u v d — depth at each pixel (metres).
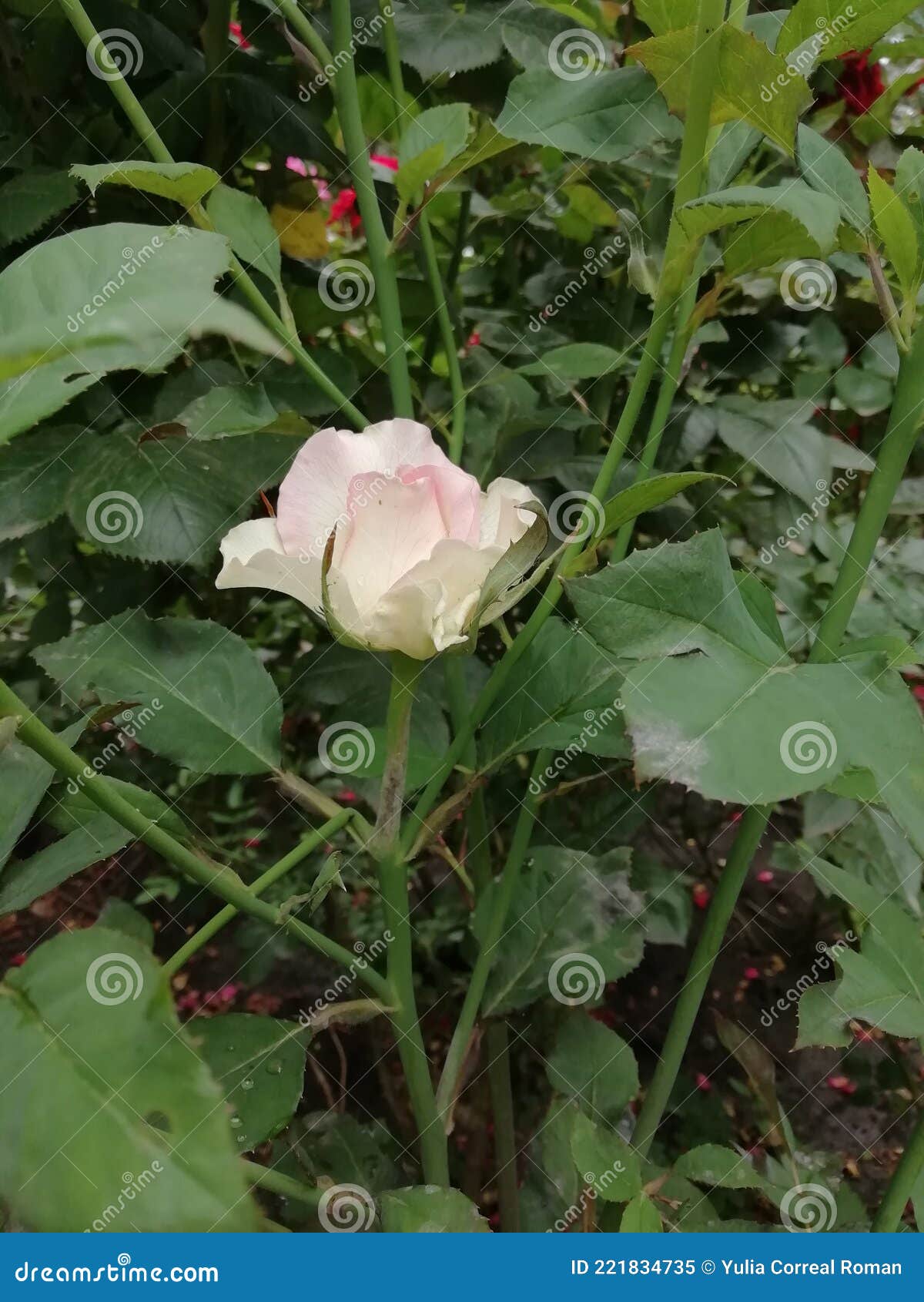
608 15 0.50
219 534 0.36
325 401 0.40
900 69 0.49
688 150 0.30
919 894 0.43
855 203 0.30
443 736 0.37
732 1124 0.52
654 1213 0.31
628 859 0.37
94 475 0.36
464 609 0.27
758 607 0.29
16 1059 0.22
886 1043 0.50
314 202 0.46
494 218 0.50
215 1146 0.21
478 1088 0.46
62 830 0.31
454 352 0.37
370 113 0.44
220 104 0.44
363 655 0.39
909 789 0.24
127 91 0.31
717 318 0.45
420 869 0.56
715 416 0.43
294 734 0.55
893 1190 0.31
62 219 0.43
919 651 0.40
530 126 0.33
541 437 0.43
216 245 0.23
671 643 0.26
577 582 0.26
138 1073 0.22
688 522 0.45
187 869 0.27
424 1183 0.34
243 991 0.58
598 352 0.36
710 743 0.24
